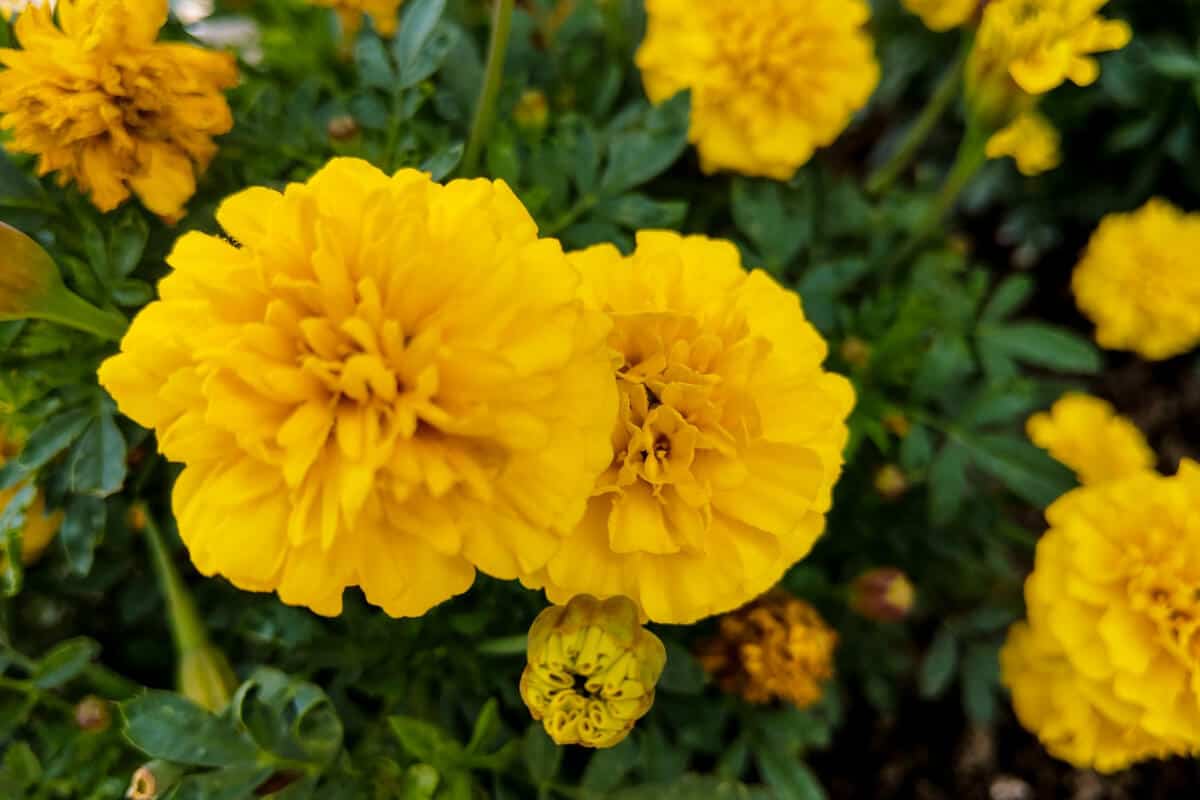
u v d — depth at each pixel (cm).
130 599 24
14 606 25
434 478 16
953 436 25
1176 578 22
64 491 21
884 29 34
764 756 24
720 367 18
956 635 27
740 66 25
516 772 22
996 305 26
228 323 16
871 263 28
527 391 16
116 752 22
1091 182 34
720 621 24
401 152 23
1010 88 23
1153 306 29
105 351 22
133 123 20
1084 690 22
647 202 24
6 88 20
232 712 19
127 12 20
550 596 18
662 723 24
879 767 31
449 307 16
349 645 22
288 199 16
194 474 17
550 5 30
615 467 18
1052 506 23
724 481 18
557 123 26
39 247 19
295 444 16
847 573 28
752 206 26
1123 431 27
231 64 21
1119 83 31
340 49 28
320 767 20
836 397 20
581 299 17
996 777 31
